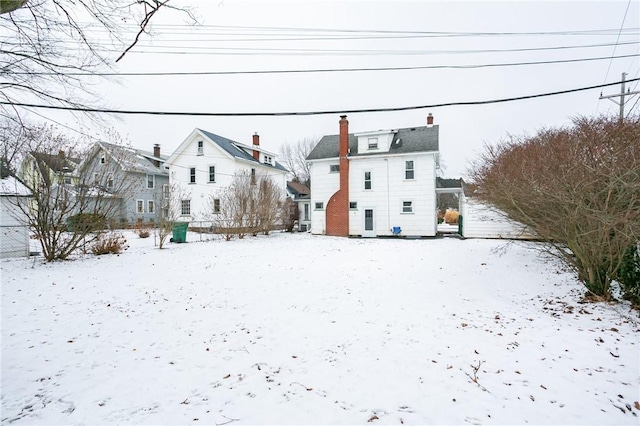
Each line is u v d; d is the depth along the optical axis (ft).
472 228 58.70
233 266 33.14
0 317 18.15
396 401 9.76
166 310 19.27
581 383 10.45
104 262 35.50
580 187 17.88
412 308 18.94
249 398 10.12
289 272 30.01
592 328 15.11
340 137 66.80
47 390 10.82
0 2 9.61
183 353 13.55
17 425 8.97
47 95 16.48
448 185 70.23
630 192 16.62
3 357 13.26
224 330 16.10
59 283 25.99
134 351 13.79
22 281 26.66
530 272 27.86
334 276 28.07
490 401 9.60
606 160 17.38
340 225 66.74
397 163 64.54
